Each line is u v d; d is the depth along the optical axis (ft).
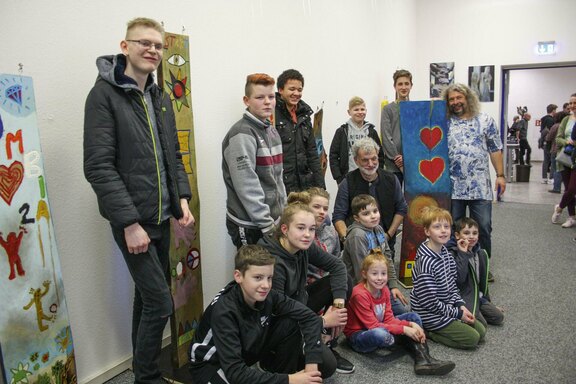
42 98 5.73
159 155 5.57
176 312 7.02
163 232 5.82
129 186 5.24
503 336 7.98
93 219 6.50
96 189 4.93
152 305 5.56
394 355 7.45
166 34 6.84
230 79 9.01
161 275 5.60
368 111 16.25
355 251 8.16
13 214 5.03
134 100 5.24
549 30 20.13
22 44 5.46
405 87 13.17
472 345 7.50
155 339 5.68
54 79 5.85
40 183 5.32
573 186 15.34
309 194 7.69
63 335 5.57
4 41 5.27
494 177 21.57
